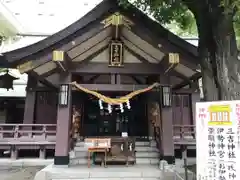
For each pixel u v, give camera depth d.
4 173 8.62
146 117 13.23
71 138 9.58
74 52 8.73
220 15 5.82
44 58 8.35
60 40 8.26
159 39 8.45
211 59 6.16
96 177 7.39
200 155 4.17
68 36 8.28
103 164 8.70
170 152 8.65
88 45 8.70
